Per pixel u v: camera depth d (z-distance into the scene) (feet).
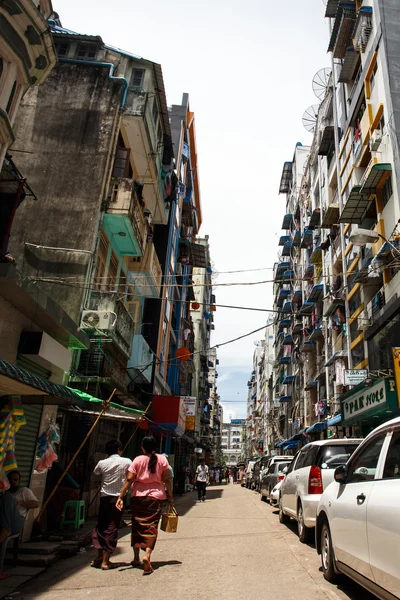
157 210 66.13
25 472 26.68
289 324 146.51
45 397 22.85
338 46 76.59
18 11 25.80
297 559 20.71
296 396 127.54
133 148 51.60
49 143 44.47
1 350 25.12
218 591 15.51
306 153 143.02
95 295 40.47
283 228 147.64
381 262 54.95
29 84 28.66
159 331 75.66
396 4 61.77
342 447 25.23
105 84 46.88
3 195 26.91
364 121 64.75
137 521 18.84
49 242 40.63
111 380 38.14
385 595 11.27
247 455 348.59
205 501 58.80
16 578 17.53
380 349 56.03
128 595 15.12
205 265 119.03
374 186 58.34
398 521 10.66
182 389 109.60
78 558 21.93
